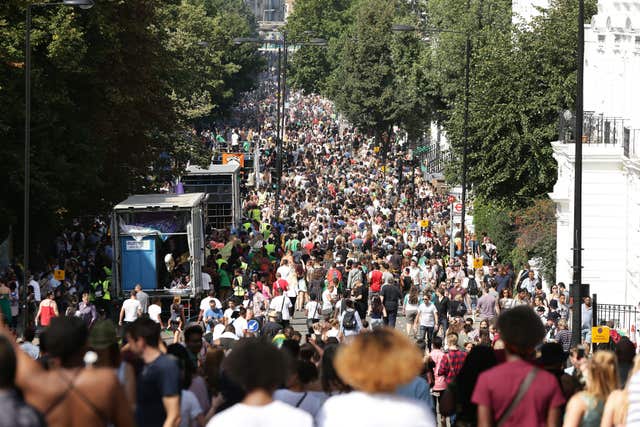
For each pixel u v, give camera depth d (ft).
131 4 335.47
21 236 318.45
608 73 320.70
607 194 294.87
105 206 365.20
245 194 611.88
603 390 79.46
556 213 348.38
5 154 293.02
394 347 58.18
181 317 250.98
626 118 299.38
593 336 205.67
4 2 296.30
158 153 386.73
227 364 60.44
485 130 373.61
